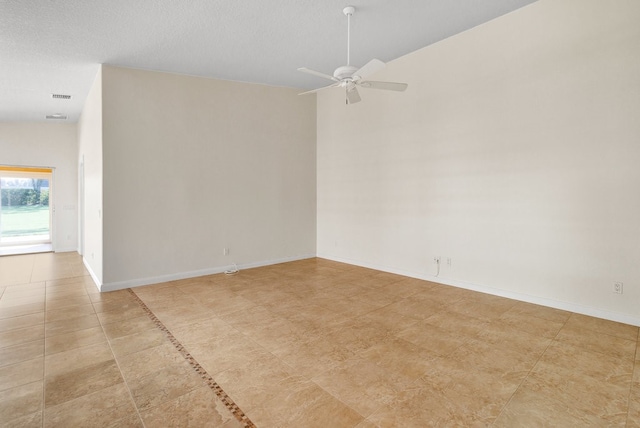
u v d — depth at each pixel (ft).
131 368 8.01
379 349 8.86
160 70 15.57
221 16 11.14
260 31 12.32
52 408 6.51
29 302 12.89
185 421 6.13
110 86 14.39
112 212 14.49
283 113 19.62
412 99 15.58
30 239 31.07
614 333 9.55
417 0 10.83
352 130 18.81
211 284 15.28
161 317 11.28
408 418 6.16
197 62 14.94
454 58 13.89
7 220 31.12
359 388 7.13
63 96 18.39
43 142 24.06
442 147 14.57
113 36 12.10
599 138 10.46
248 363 8.21
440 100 14.51
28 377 7.63
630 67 9.86
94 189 16.22
